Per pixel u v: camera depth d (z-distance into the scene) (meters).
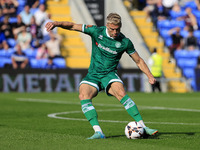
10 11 84.06
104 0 93.81
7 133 23.55
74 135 22.77
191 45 93.56
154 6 98.44
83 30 21.95
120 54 22.09
